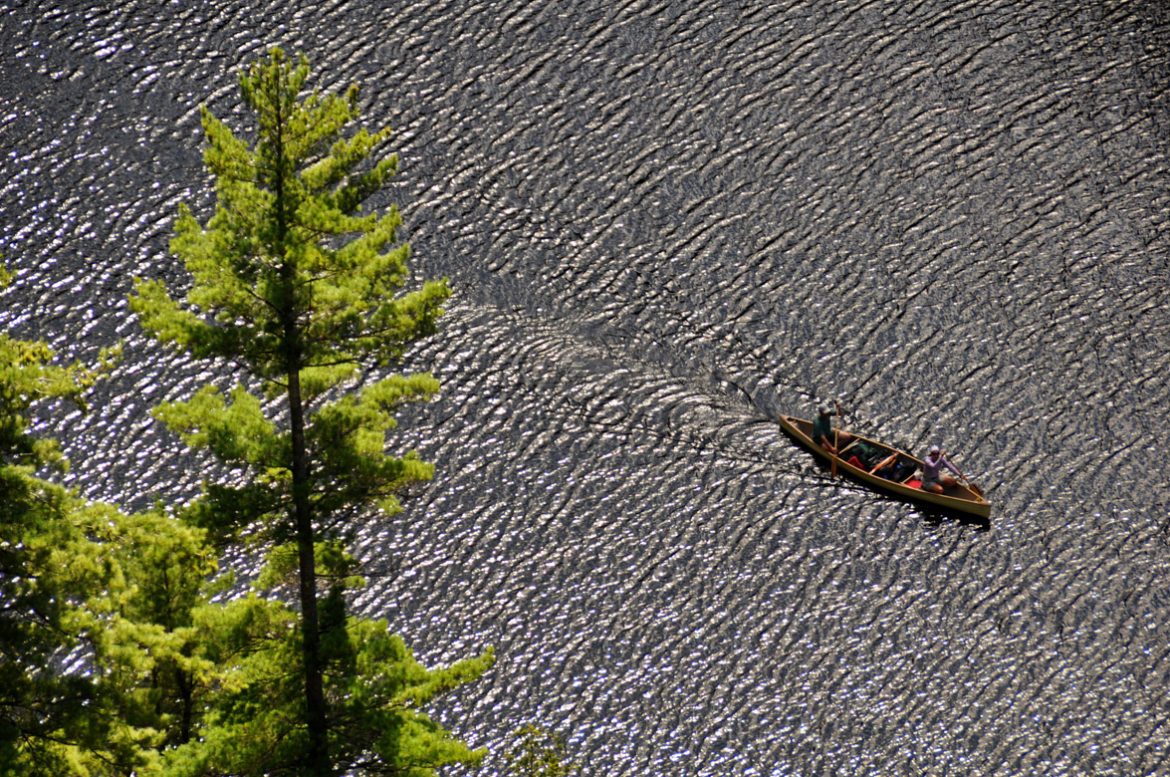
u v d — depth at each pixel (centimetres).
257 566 7662
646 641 7469
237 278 4166
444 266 9619
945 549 7988
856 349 9256
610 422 8662
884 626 7569
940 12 11962
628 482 8319
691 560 7900
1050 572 7869
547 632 7506
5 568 4022
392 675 4375
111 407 8500
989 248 9988
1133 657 7406
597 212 10125
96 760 4184
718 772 6881
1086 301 9594
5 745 3866
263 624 4391
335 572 4475
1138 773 6850
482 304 9362
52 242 9506
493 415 8638
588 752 6956
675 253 9850
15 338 8862
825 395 8956
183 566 4622
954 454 8594
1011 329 9394
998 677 7319
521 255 9744
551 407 8719
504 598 7669
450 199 10131
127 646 4112
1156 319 9462
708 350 9194
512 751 6844
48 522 4012
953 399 8938
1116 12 11994
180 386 8650
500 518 8069
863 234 10062
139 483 8131
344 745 4519
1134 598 7706
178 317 4116
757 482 8362
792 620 7594
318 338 4250
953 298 9606
